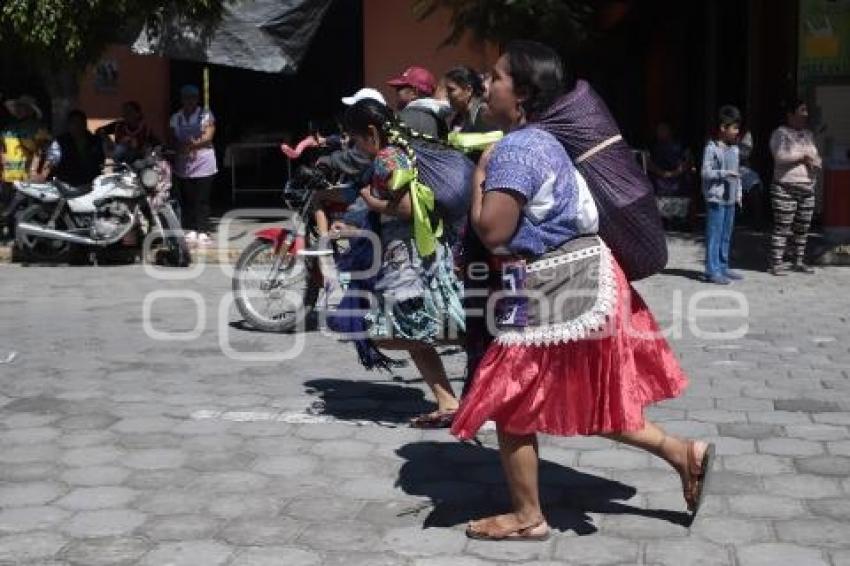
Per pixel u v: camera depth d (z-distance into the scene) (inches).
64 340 350.0
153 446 239.3
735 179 458.6
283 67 601.0
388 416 263.1
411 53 706.2
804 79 645.3
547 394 176.6
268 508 202.5
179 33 584.7
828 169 517.0
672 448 188.7
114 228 513.7
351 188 295.0
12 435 247.4
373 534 190.2
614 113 815.1
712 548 182.4
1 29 520.1
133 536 189.3
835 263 509.7
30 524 194.7
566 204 176.6
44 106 698.8
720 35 733.3
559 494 208.8
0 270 511.5
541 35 591.5
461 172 235.6
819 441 239.3
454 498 207.8
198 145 573.6
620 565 176.1
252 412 266.4
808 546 182.7
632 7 748.0
